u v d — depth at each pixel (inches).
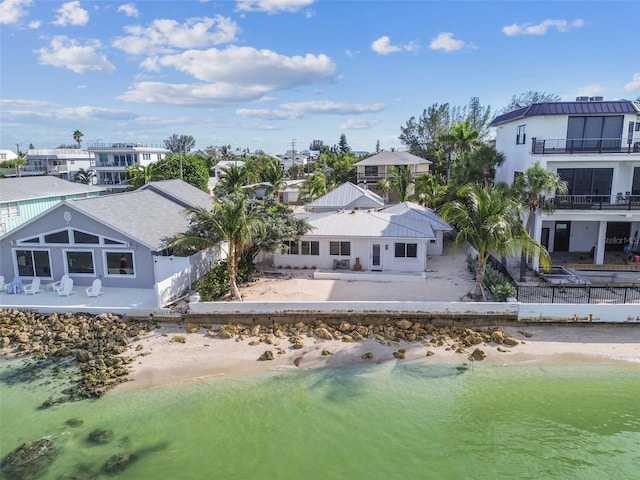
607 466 563.8
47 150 4126.5
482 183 1574.8
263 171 2465.6
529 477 546.0
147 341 879.1
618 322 899.4
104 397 706.8
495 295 956.6
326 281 1162.6
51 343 870.4
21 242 1117.7
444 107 3526.1
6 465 560.4
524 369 781.3
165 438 613.6
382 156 2992.1
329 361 810.8
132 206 1230.3
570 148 1248.8
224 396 711.1
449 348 848.9
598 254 1233.4
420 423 645.9
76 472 549.6
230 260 999.0
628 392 716.7
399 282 1145.4
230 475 546.3
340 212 1405.0
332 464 565.9
